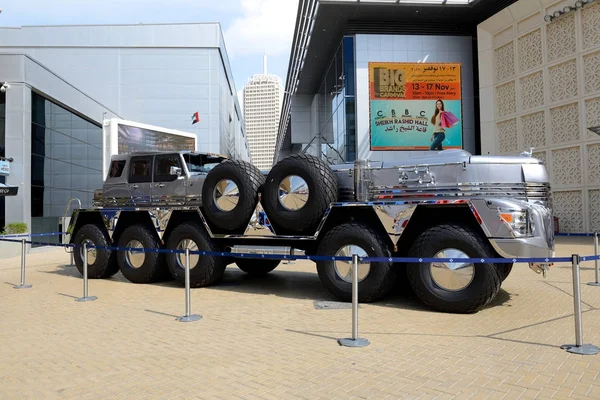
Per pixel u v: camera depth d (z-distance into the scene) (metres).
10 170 17.92
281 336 5.43
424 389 3.76
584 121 18.42
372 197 7.10
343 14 22.84
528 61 20.72
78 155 24.67
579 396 3.55
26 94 18.62
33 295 8.48
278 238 7.61
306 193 7.24
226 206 7.98
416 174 6.84
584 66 18.44
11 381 4.18
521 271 10.09
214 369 4.37
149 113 39.66
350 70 23.67
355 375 4.12
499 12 21.52
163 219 9.01
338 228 7.03
